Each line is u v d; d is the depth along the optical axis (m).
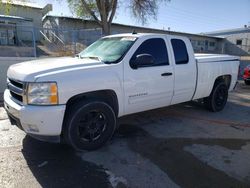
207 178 3.13
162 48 4.69
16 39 13.46
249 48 44.34
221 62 6.10
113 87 3.89
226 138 4.50
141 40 4.39
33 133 3.38
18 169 3.25
